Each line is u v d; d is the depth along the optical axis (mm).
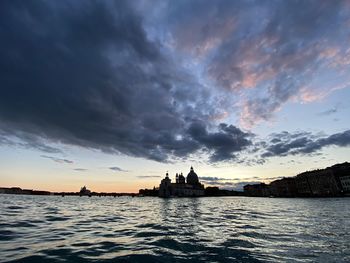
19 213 29781
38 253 10984
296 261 10094
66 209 43250
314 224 21938
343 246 12695
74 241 13922
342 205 57844
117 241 14289
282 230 18547
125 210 46875
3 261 9680
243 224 22672
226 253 11523
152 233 17438
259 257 10766
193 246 13047
